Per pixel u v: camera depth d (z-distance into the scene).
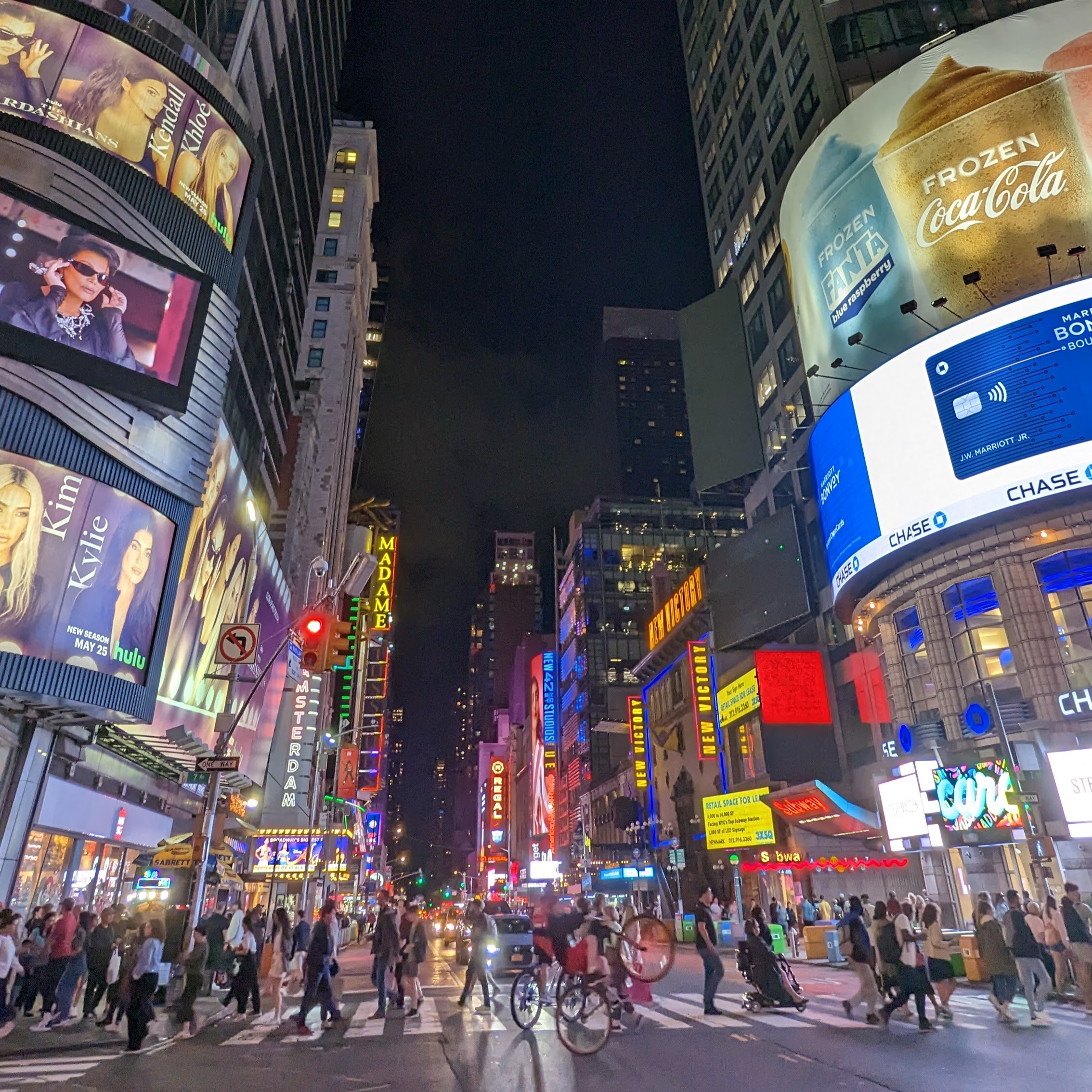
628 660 106.00
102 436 20.12
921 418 28.48
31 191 20.08
